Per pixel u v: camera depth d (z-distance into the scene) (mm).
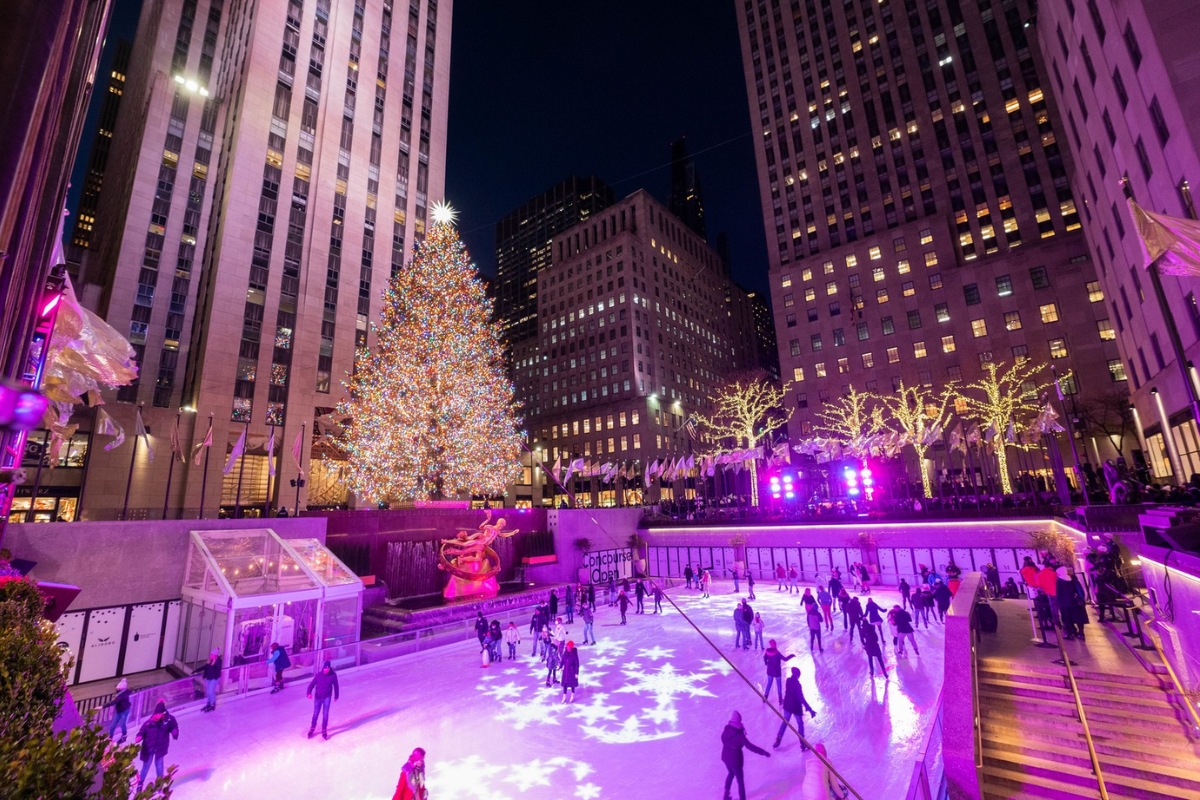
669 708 15938
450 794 11367
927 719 14109
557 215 167125
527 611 30922
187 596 21719
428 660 22219
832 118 79500
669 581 40531
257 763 12938
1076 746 11320
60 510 39531
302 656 19969
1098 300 57812
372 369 44406
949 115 70938
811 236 78312
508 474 43875
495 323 44812
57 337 9445
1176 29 21203
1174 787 9977
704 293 122938
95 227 71250
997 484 55562
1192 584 12969
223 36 65375
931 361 65812
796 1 85750
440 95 70688
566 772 12227
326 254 54250
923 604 23859
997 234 65625
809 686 17188
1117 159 30203
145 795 2982
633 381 94312
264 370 48469
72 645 19688
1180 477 32344
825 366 73250
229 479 46250
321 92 57438
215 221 52188
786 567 40156
